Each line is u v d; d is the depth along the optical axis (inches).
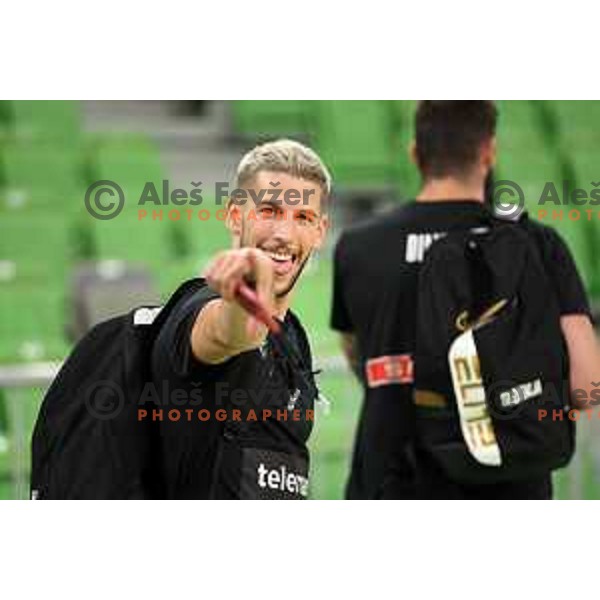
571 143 879.7
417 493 290.4
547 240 296.7
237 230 221.6
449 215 299.0
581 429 497.0
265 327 185.5
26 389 462.9
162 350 202.7
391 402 295.4
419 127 305.4
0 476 471.5
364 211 872.3
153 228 767.7
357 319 305.4
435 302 284.7
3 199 776.9
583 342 289.7
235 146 909.2
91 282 590.9
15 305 647.1
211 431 208.5
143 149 832.9
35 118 867.4
